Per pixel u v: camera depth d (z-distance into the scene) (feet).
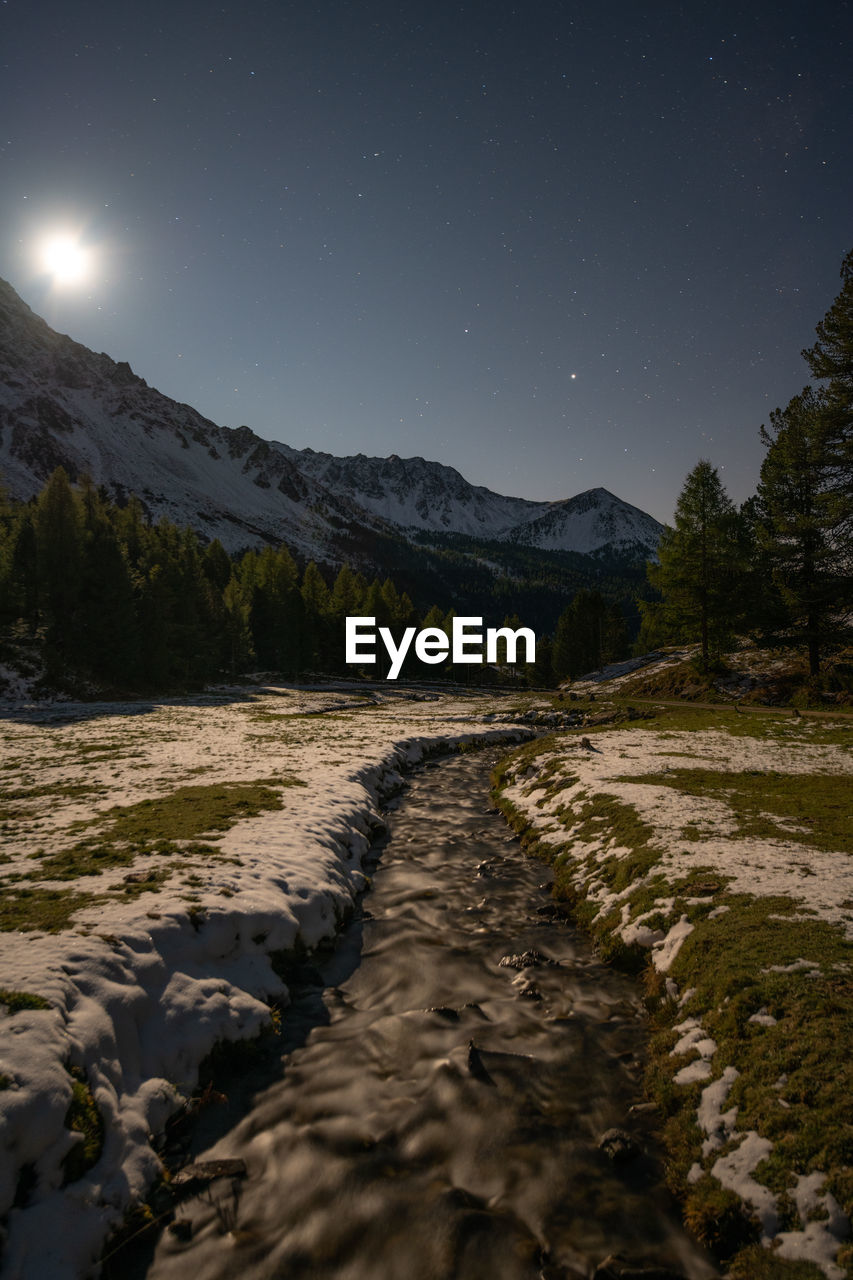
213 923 35.70
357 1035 31.96
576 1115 25.77
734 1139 21.90
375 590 401.49
